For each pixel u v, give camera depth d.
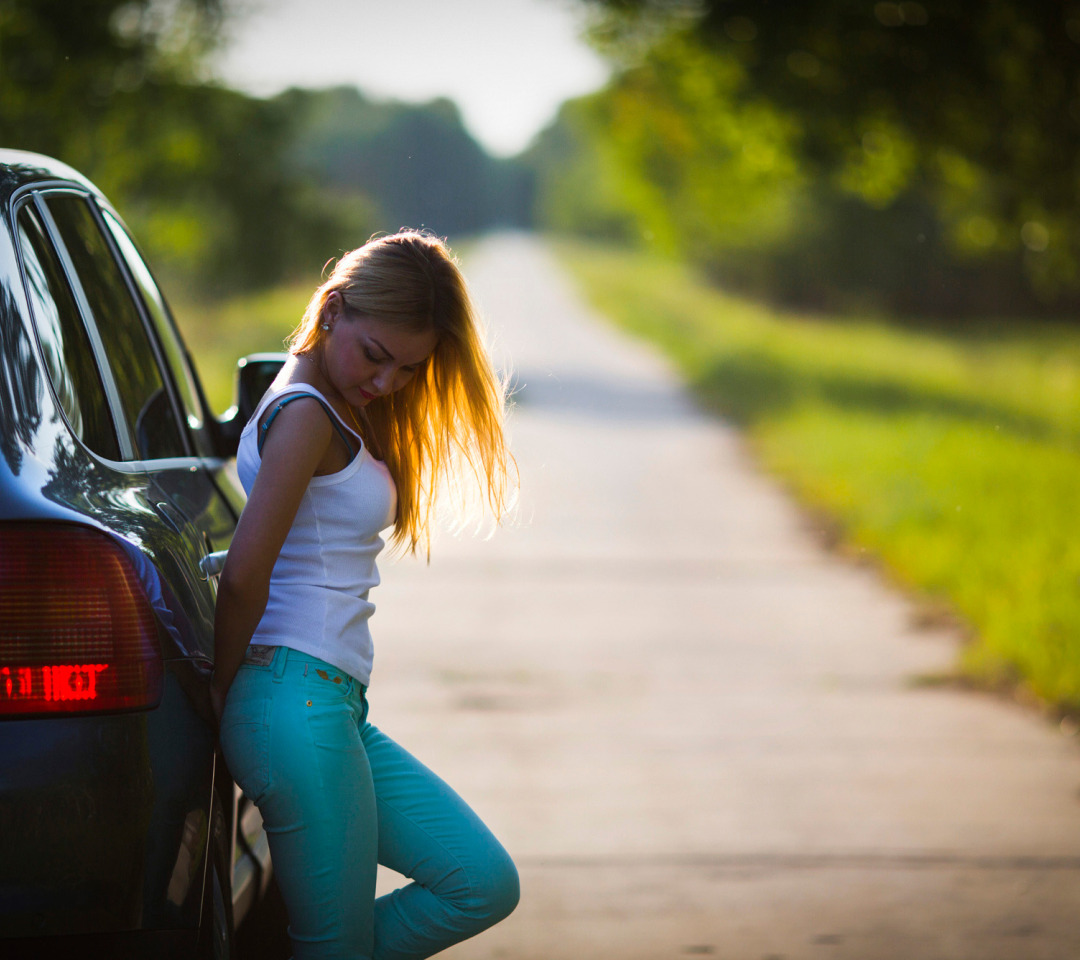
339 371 9.26
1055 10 67.06
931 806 18.58
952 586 32.84
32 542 7.59
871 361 117.69
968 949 14.09
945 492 46.00
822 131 78.19
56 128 79.00
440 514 11.02
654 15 85.25
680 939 14.27
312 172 143.00
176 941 7.86
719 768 20.16
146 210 93.50
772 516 44.03
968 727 22.42
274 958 11.82
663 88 98.44
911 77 72.44
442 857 9.66
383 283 9.12
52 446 8.14
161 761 7.88
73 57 77.50
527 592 32.88
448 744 21.09
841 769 20.17
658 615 30.61
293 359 9.45
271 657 9.02
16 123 77.62
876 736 21.88
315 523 9.16
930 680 25.36
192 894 7.97
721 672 25.77
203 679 8.53
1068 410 85.12
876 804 18.64
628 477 51.84
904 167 82.62
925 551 36.53
